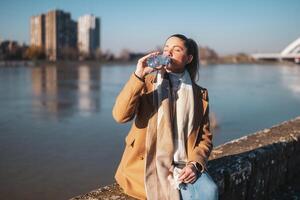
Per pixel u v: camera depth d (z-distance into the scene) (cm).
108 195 308
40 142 1545
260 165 413
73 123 1970
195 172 285
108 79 5788
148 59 279
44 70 8912
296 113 2420
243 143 459
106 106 2628
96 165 1238
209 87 4306
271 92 3725
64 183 1070
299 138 500
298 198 435
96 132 1741
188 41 298
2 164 1235
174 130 293
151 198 281
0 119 2056
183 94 294
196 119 298
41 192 1008
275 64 16962
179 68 298
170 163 288
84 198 303
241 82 5247
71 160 1287
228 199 364
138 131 295
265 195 428
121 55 17612
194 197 280
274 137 486
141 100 293
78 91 3712
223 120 2075
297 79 6047
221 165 373
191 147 298
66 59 15562
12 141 1559
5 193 1000
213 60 18638
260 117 2227
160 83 292
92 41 18162
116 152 1397
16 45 14288
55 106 2600
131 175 296
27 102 2792
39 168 1203
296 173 495
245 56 18975
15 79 5419
